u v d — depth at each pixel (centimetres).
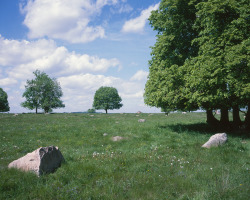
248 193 512
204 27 1678
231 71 1331
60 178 641
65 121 2938
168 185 568
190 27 1914
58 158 802
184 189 549
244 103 1778
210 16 1462
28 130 1952
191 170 699
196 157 885
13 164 725
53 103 7094
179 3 1872
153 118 3494
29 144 1314
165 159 855
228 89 1397
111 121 2792
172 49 1969
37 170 663
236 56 1266
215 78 1342
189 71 1623
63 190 545
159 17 2039
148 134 1600
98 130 1869
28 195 520
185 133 1628
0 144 1292
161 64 1930
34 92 7269
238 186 544
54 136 1611
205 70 1394
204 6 1493
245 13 1344
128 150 1089
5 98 8294
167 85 1712
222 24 1488
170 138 1437
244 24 1352
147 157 896
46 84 7169
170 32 1953
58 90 7488
